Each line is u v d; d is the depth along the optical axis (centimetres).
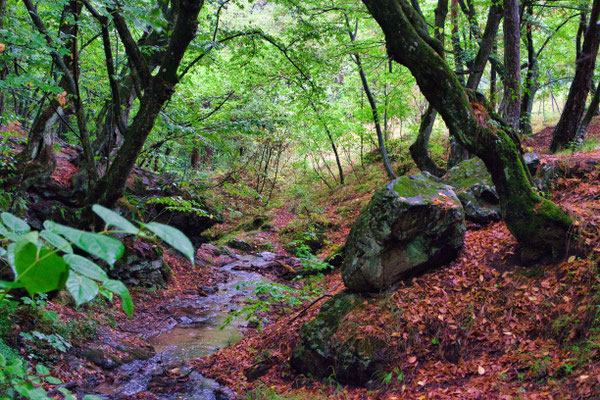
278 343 630
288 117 1727
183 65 1005
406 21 564
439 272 595
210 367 614
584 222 526
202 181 1111
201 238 1224
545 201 554
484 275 560
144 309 850
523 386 374
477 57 1135
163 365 620
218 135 646
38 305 547
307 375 533
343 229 1625
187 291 1028
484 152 567
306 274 1130
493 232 670
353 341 507
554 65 1595
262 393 505
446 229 588
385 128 2136
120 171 550
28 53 464
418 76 573
